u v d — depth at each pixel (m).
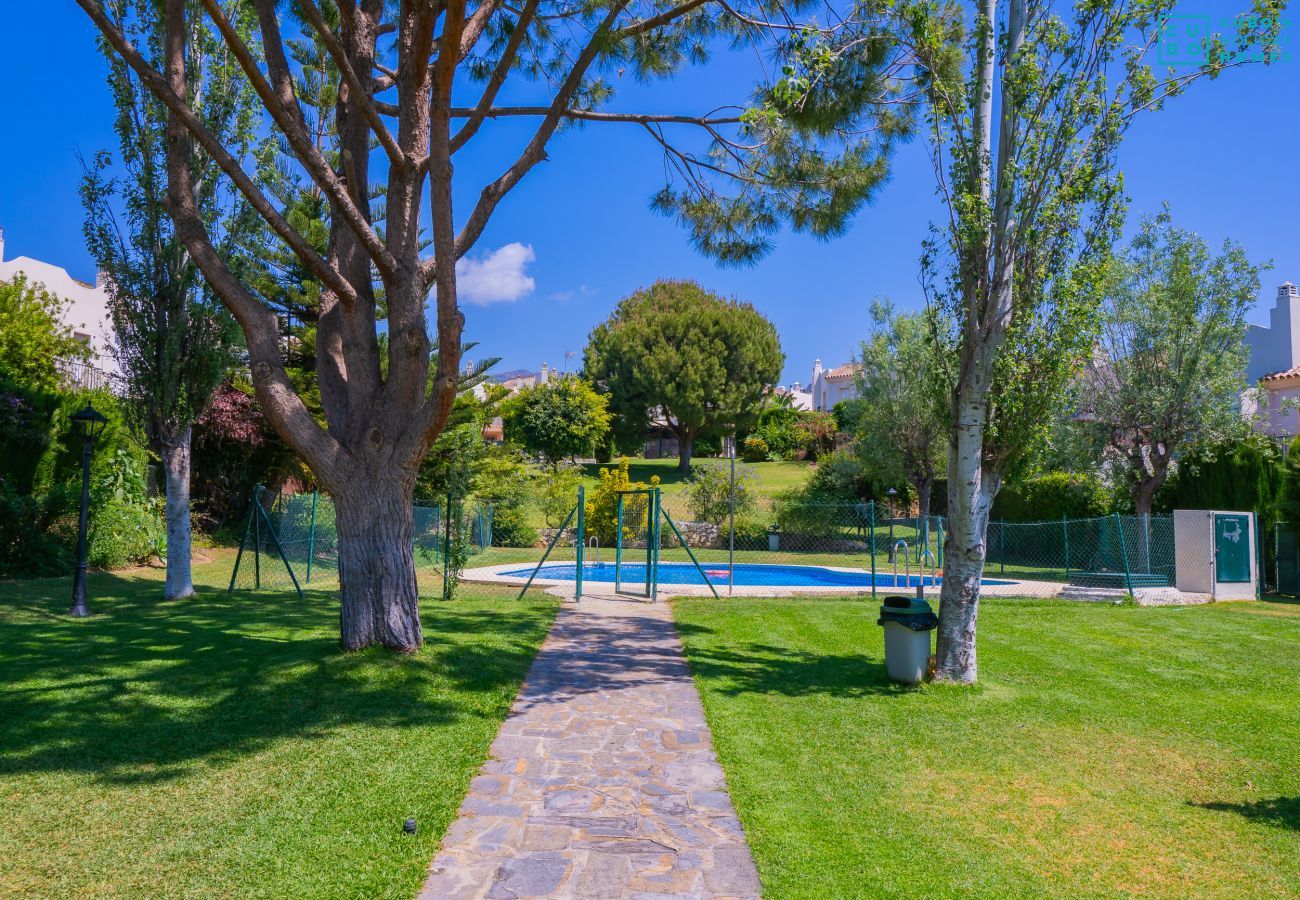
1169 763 5.37
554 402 33.81
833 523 23.75
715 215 9.78
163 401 10.80
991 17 7.08
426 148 7.70
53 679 6.23
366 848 3.77
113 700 5.76
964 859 3.89
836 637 9.80
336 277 7.00
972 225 6.88
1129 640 9.96
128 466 15.42
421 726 5.59
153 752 4.88
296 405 6.93
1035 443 7.29
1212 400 16.64
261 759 4.85
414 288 7.30
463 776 4.76
